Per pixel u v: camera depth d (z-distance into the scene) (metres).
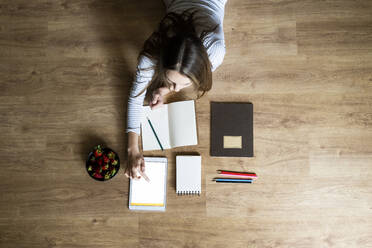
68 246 1.34
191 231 1.34
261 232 1.34
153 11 1.42
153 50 0.94
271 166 1.35
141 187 1.34
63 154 1.37
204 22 0.98
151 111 1.35
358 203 1.34
